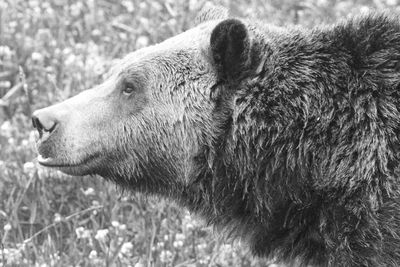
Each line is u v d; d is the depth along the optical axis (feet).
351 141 34.14
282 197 35.29
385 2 62.49
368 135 33.96
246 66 34.47
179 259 42.80
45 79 54.54
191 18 59.88
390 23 35.19
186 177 36.01
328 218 34.63
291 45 35.40
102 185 46.06
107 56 57.88
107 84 36.58
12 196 45.37
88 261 41.52
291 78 34.81
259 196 35.45
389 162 33.63
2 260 41.27
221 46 34.45
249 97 34.65
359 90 34.50
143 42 56.49
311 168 34.55
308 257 36.29
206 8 39.96
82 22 61.87
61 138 35.86
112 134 35.99
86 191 45.60
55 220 43.88
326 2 62.03
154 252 42.68
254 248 37.42
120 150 36.14
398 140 33.78
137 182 36.96
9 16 60.29
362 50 34.86
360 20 35.47
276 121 34.55
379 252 33.58
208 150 35.40
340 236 34.30
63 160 35.96
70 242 43.39
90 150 35.99
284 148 34.65
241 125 34.73
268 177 35.06
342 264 34.58
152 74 35.76
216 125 35.12
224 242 42.63
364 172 33.73
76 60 55.47
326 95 34.60
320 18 59.77
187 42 36.17
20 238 43.45
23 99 53.26
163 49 36.17
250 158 34.96
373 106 34.17
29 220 45.01
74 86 53.21
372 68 34.65
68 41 59.67
